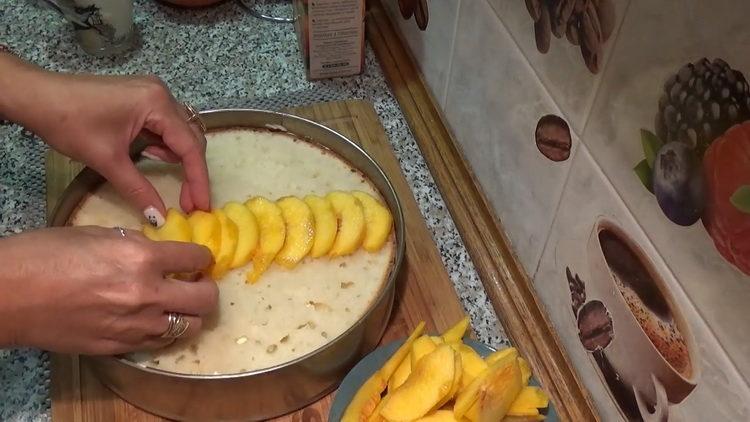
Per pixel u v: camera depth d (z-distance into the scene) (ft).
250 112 2.75
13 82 2.22
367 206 2.51
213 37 3.41
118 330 1.86
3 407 2.25
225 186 2.59
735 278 1.51
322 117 3.08
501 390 1.95
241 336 2.21
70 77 2.27
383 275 2.39
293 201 2.48
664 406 1.85
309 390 2.18
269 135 2.78
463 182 2.80
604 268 1.99
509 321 2.46
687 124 1.56
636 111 1.72
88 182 2.52
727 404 1.61
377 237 2.44
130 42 3.32
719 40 1.43
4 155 2.89
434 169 2.90
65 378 2.30
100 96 2.22
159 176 2.59
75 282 1.74
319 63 3.19
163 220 2.34
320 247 2.39
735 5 1.38
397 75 3.19
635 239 1.82
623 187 1.83
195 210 2.42
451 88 2.84
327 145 2.76
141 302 1.81
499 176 2.56
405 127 3.12
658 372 1.84
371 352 2.25
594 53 1.84
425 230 2.73
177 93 3.14
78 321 1.80
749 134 1.40
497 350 2.25
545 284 2.38
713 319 1.60
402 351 2.15
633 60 1.70
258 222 2.43
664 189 1.67
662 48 1.59
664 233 1.71
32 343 1.82
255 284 2.33
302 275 2.37
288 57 3.35
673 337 1.75
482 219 2.68
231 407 2.13
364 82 3.27
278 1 3.59
